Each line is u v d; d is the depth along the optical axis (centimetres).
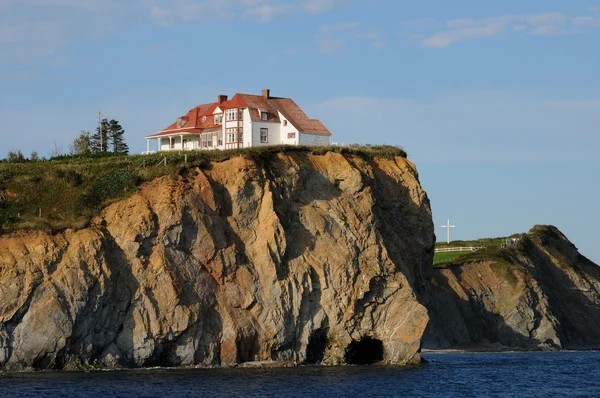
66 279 12988
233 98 19762
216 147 19825
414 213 17450
